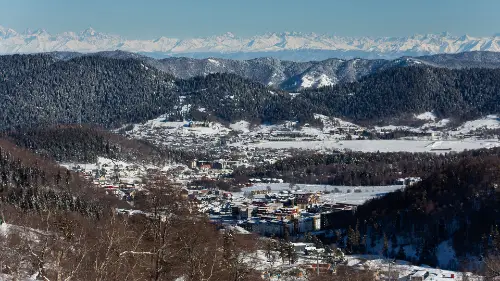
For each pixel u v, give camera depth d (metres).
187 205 96.19
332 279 106.00
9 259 47.75
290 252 119.25
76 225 58.47
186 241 55.38
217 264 58.50
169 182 157.50
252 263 85.25
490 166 150.25
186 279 51.88
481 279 102.94
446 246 132.50
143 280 49.00
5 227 68.38
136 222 65.81
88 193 163.62
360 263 122.06
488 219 130.75
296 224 161.88
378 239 146.75
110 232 52.50
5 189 148.38
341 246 145.38
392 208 156.25
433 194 151.12
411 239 140.88
